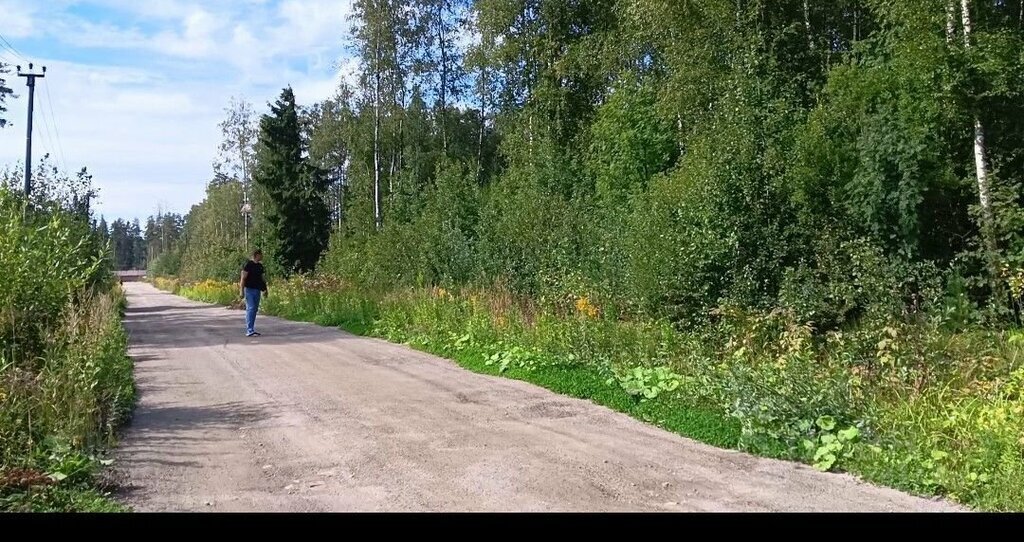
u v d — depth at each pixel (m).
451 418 7.73
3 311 7.91
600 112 23.84
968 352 9.40
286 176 37.16
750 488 5.59
